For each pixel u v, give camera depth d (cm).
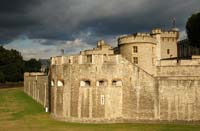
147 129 4316
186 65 5125
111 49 7288
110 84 4856
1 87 10800
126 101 4859
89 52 6894
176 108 4697
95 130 4294
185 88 4675
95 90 4866
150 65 5538
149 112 4784
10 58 13838
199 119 4612
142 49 5506
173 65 5219
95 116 4853
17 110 6159
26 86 8688
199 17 7638
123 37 5619
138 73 4838
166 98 4731
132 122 4831
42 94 6788
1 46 14175
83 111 4909
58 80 5250
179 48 9481
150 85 4794
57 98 5253
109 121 4825
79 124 4775
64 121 5038
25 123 4862
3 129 4400
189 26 7875
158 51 7338
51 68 5538
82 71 4944
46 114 5688
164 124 4678
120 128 4409
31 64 15175
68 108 5044
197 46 7881
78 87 4953
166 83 4741
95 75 4884
